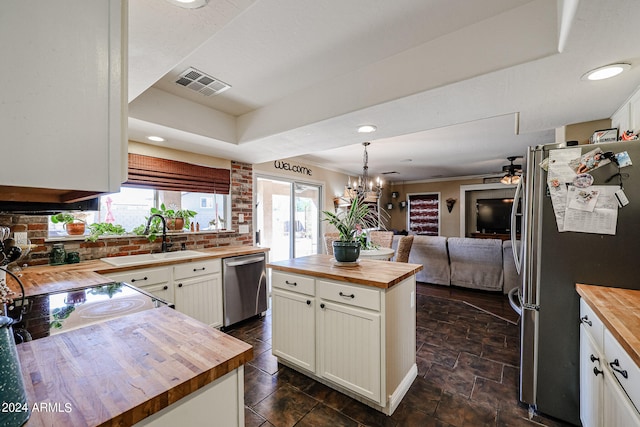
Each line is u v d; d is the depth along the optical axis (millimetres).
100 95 481
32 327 951
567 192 1564
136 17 1136
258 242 4035
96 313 1088
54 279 1645
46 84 430
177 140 2680
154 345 812
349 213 2260
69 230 2340
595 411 1272
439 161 5289
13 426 487
